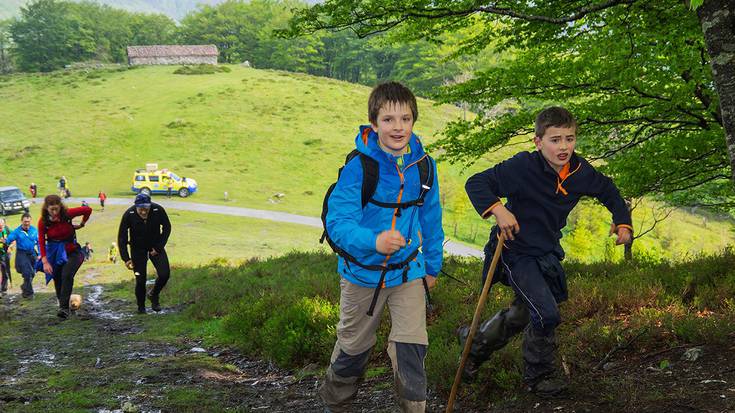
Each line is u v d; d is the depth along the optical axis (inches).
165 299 484.1
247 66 5634.8
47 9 6427.2
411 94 115.3
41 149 2854.3
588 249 1801.2
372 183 113.8
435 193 122.5
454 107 4045.3
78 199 2086.6
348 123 3464.6
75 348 292.0
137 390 194.5
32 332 347.6
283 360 233.0
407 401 116.9
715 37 134.1
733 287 203.3
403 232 118.1
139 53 5329.7
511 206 138.5
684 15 316.5
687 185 442.0
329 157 2842.0
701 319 165.3
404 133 113.3
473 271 329.4
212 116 3358.8
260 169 2645.2
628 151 423.2
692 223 2564.0
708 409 116.3
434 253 127.1
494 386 157.8
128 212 401.4
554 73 387.5
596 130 409.7
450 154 442.0
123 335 336.8
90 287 645.3
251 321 299.1
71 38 6382.9
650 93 373.4
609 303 208.2
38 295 572.7
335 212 113.6
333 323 244.8
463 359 132.6
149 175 2154.3
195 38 6875.0
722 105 135.3
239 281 482.6
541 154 132.4
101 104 3713.1
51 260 392.8
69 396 183.3
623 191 416.8
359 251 108.8
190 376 218.8
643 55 358.9
